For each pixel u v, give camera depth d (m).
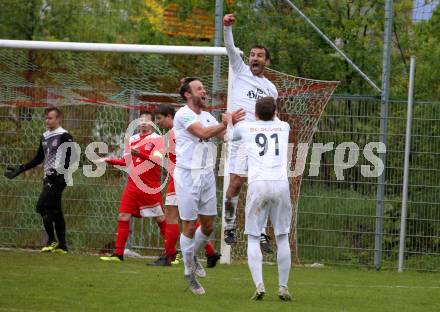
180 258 43.28
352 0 57.28
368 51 54.94
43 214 43.62
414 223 43.62
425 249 43.50
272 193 28.00
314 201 44.50
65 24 59.66
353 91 55.22
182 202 29.02
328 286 34.41
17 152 47.28
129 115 46.34
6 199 46.88
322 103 43.06
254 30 53.78
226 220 35.22
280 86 43.22
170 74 47.00
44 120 47.47
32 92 46.44
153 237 45.38
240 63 35.28
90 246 46.16
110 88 46.88
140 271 36.88
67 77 47.81
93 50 42.66
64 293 28.70
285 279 28.56
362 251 43.94
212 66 46.56
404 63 55.38
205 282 33.69
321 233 44.47
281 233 28.44
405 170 42.88
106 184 46.41
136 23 61.81
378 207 43.62
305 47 54.53
